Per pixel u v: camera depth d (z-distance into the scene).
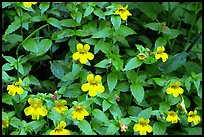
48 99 4.25
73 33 4.76
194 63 5.08
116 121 4.26
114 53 4.70
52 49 4.99
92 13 5.07
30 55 4.79
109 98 4.33
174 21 5.56
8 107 4.73
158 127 4.41
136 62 4.44
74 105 4.19
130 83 4.60
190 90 4.70
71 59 4.86
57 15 5.03
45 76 5.19
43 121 4.25
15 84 4.38
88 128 4.17
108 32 4.62
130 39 5.26
